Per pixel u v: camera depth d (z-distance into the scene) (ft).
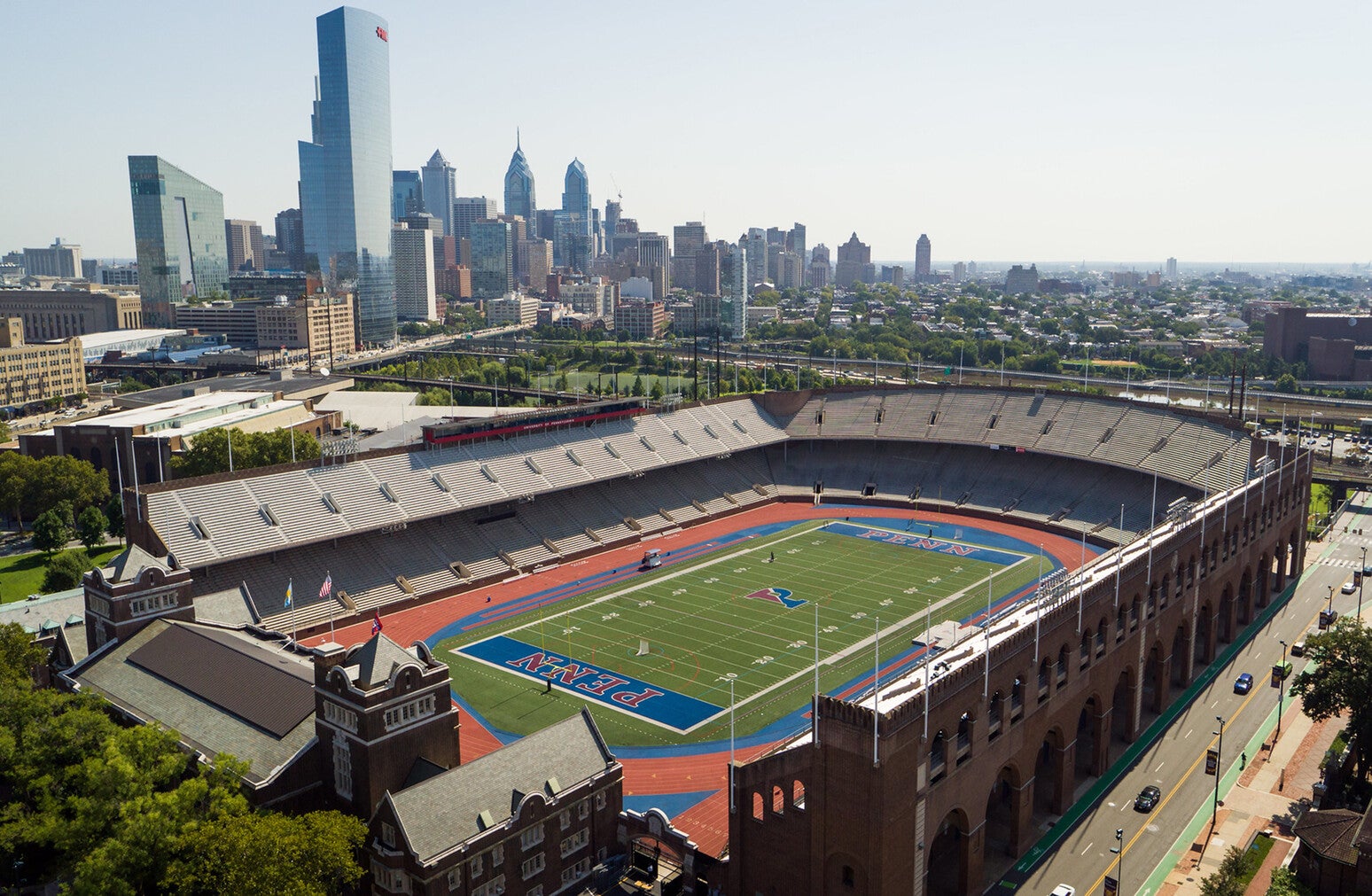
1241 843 283.79
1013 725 273.54
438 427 579.07
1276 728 355.15
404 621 471.21
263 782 253.85
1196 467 587.27
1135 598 338.75
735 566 558.97
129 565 339.98
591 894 255.50
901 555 577.43
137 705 302.04
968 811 256.32
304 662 312.50
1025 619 284.20
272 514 481.87
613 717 370.73
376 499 522.06
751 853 252.62
